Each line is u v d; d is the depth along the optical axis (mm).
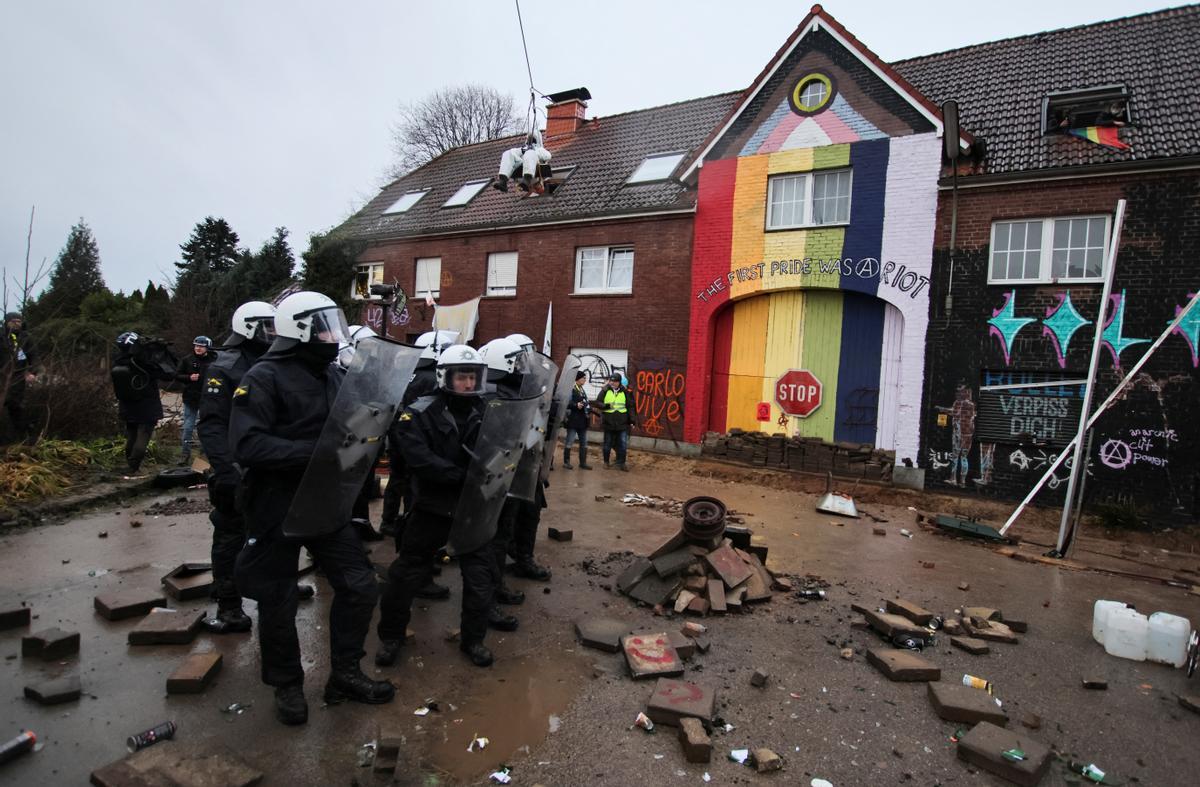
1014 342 10453
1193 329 9281
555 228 15578
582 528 7723
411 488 4047
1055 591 6297
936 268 11062
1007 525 8242
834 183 12172
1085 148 10250
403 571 3990
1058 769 3332
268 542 3266
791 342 12656
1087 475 9898
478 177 19688
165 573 5414
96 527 6586
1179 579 6922
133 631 4117
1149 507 9484
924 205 11172
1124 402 9672
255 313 4309
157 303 25531
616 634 4547
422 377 6289
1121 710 3959
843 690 4035
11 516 6512
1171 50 11250
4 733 3154
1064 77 11664
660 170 15336
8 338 8680
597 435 14977
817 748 3396
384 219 19953
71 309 16719
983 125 11461
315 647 4250
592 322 14984
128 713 3379
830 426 12266
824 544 7617
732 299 13055
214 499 4223
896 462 11305
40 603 4719
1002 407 10547
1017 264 10562
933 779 3184
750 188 12852
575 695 3811
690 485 11047
